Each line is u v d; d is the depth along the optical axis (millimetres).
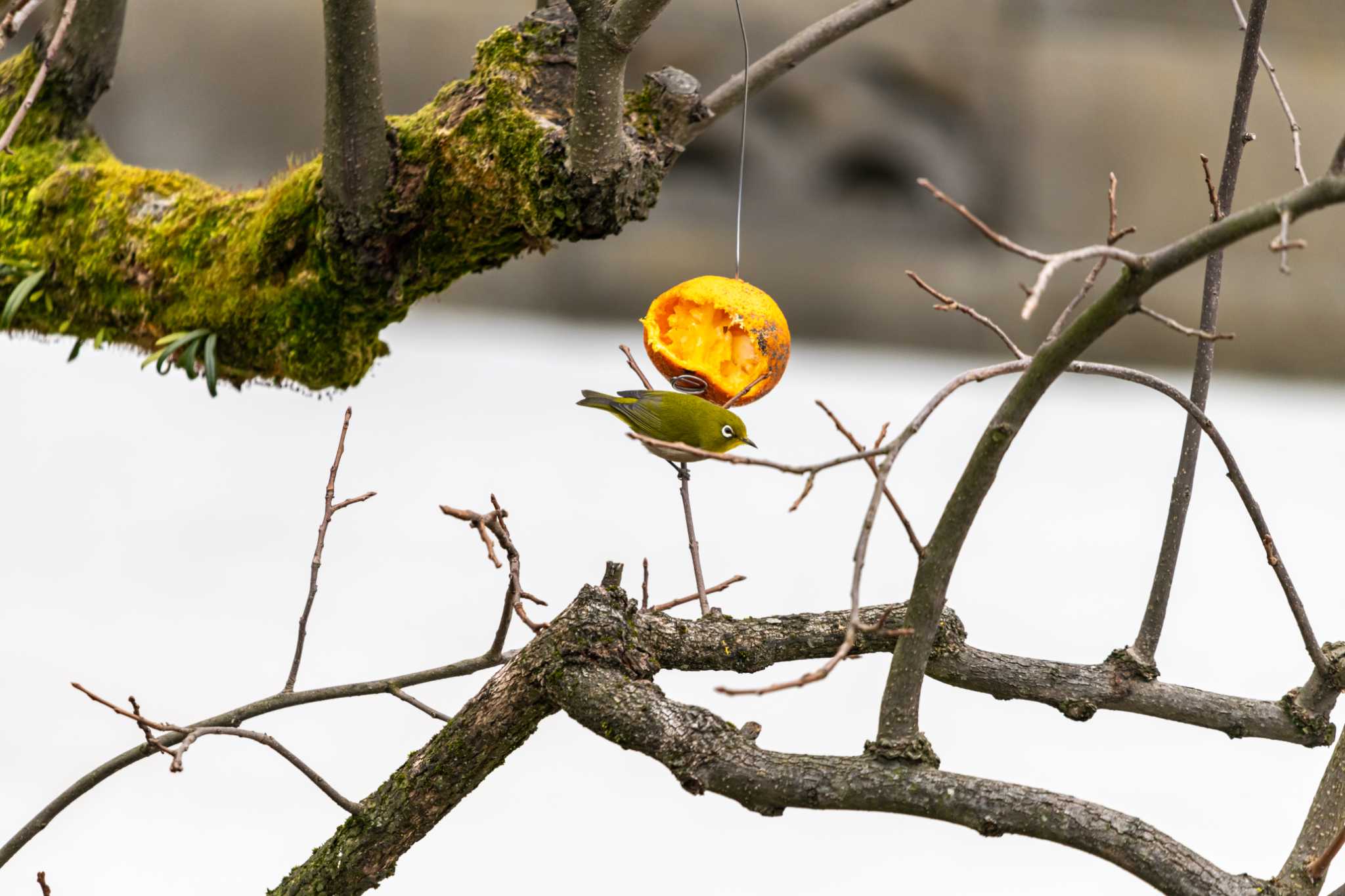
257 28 10695
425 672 7746
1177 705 7727
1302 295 11172
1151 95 11344
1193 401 7723
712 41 10859
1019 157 11352
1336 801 7602
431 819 7688
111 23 7922
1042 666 7746
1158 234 11438
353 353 7848
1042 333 11297
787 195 11242
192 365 7852
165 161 10805
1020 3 11250
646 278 11094
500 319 11070
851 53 11148
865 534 7473
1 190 7902
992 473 7520
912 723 7566
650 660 7648
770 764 7578
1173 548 7727
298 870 7711
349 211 7777
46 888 7711
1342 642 7715
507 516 7695
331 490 7770
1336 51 11438
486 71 7781
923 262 11242
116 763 7727
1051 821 7539
